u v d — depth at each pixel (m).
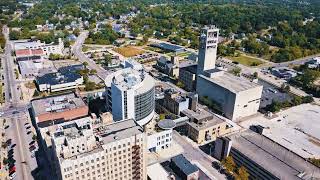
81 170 183.12
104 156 189.50
